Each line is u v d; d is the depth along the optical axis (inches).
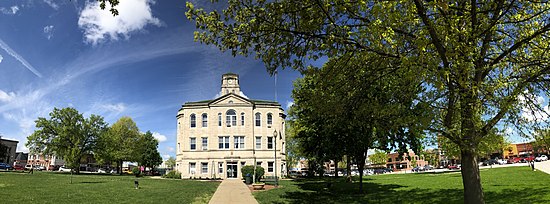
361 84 445.4
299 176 2231.8
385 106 397.1
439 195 743.7
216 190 1049.5
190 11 394.0
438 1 292.5
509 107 323.0
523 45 387.2
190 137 2132.1
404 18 327.9
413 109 378.6
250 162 2068.2
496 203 569.0
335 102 447.5
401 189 958.4
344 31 367.2
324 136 864.3
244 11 399.2
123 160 2940.5
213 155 2087.8
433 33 327.6
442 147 423.5
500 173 1343.5
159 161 3646.7
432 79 316.2
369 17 368.5
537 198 580.1
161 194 887.7
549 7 352.2
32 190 876.0
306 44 396.5
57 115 2423.7
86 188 1018.1
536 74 350.0
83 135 2443.4
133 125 2967.5
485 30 337.7
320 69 441.4
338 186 1176.2
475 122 324.2
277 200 783.1
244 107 2143.2
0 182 1080.8
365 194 874.1
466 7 377.7
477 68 344.8
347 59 410.6
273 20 386.9
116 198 771.4
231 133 2107.5
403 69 336.8
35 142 2347.4
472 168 370.6
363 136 784.3
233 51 405.4
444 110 371.2
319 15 363.9
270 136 2137.1
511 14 373.7
